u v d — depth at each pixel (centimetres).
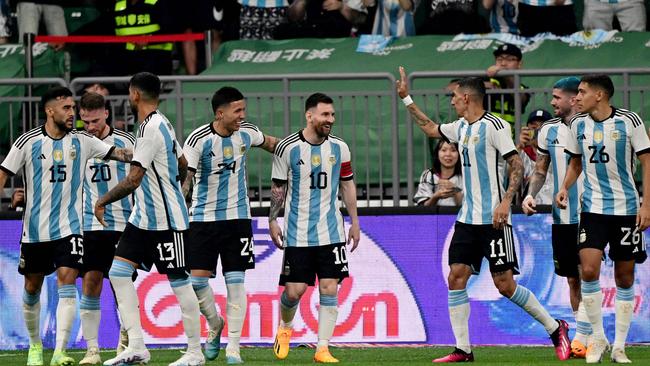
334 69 4997
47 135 3316
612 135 3183
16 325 4144
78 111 4266
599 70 4094
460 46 5053
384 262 4088
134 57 5062
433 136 3438
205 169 3362
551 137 3544
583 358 3475
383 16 5253
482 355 3644
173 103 4419
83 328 3497
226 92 3325
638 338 4031
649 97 4272
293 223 3447
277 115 4250
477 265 3384
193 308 3125
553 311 4038
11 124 4228
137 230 3091
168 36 4947
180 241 3100
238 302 3366
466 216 3341
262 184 4275
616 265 3278
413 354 3750
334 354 3769
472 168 3325
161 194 3078
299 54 5150
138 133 3041
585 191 3253
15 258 4134
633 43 4962
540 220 4047
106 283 4122
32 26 5366
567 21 5131
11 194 4369
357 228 3519
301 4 5306
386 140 4219
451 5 5188
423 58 5000
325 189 3441
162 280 4109
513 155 3275
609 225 3241
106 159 3403
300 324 4088
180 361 3108
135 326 3080
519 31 5147
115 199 3016
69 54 5266
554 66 4888
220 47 5272
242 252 3384
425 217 4075
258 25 5350
